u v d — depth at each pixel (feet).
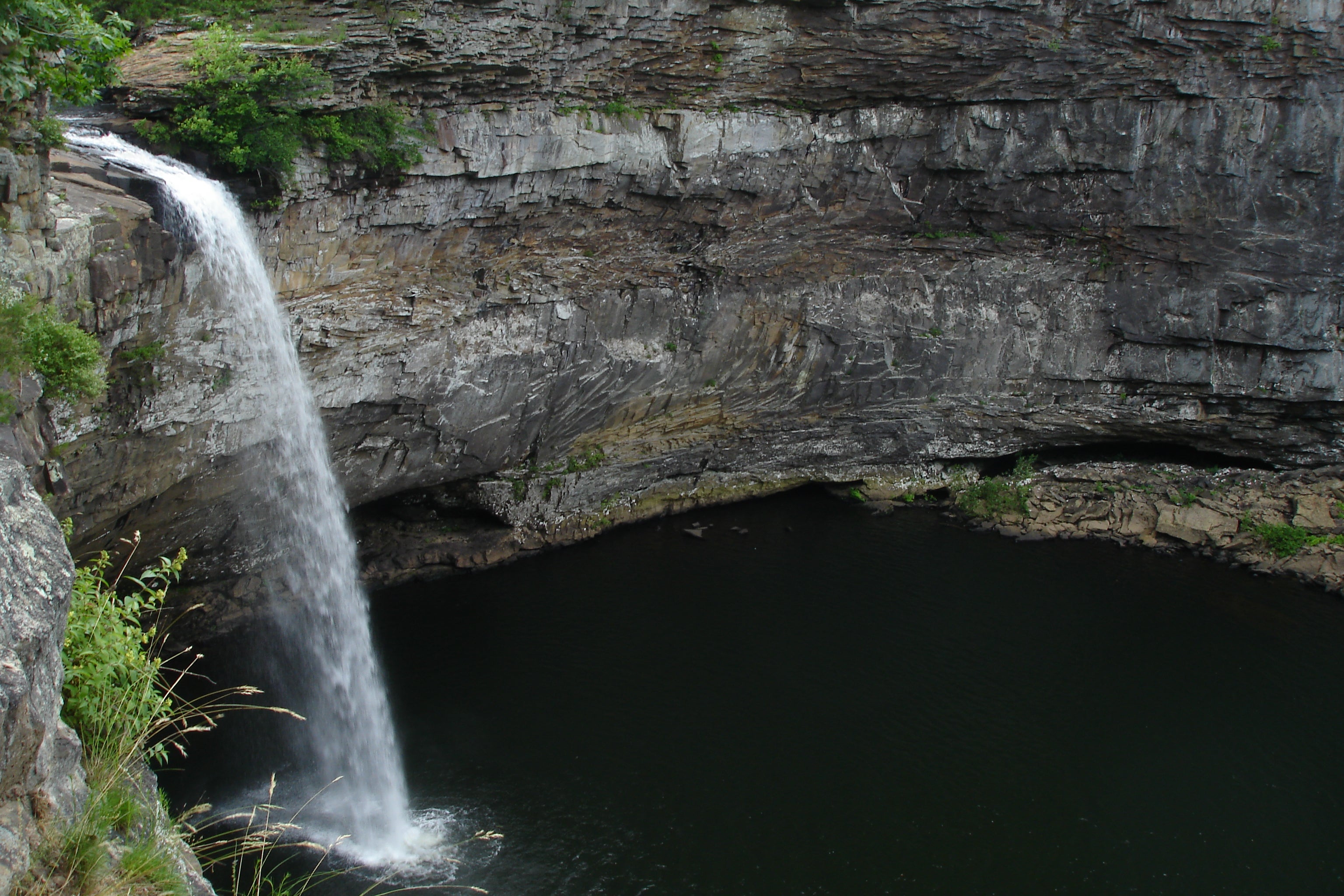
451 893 61.87
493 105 86.74
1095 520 123.44
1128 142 108.17
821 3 95.09
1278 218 108.88
